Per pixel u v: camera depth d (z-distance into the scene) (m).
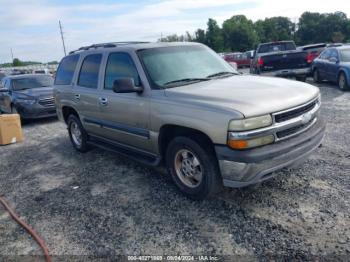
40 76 12.14
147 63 4.49
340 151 5.24
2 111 12.39
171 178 4.33
